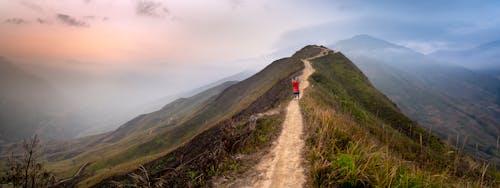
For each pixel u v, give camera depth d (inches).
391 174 273.6
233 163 375.9
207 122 3681.1
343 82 2165.4
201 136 1660.9
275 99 1229.1
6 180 1016.2
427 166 364.5
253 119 594.6
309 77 1579.7
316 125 494.0
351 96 1804.9
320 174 299.7
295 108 748.6
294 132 494.9
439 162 375.6
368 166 289.0
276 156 385.7
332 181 278.2
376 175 265.9
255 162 374.6
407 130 1546.5
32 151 1108.5
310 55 3159.5
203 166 391.9
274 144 436.5
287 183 308.2
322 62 2603.3
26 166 1063.6
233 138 457.7
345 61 2711.6
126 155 3565.5
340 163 297.7
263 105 1310.3
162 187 353.1
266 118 621.3
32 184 1037.8
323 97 1061.8
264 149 419.8
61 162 5004.9
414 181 273.9
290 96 1042.1
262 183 316.8
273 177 326.0
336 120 502.6
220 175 350.9
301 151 392.2
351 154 311.9
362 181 264.7
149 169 1643.7
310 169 327.3
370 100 1899.6
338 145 378.6
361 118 1061.1
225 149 426.0
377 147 419.2
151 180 370.3
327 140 394.9
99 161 3590.1
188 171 395.2
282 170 340.2
